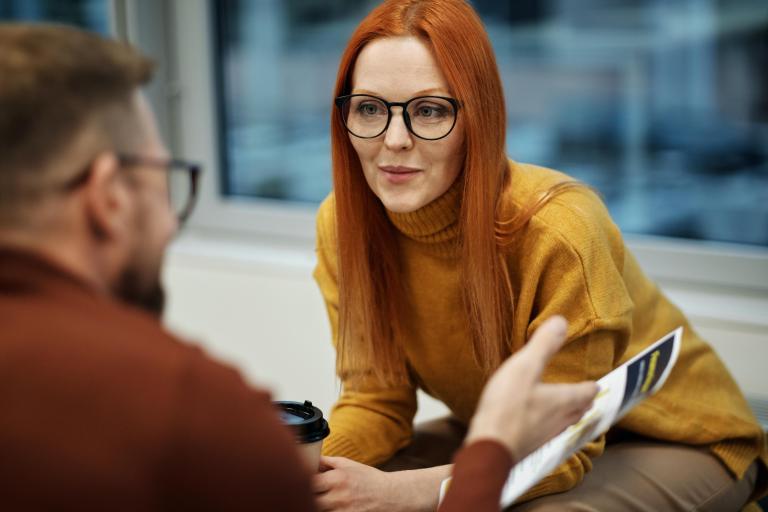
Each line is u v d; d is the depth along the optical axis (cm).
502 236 126
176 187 264
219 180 262
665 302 150
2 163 69
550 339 89
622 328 128
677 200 218
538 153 229
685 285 215
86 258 73
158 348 69
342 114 125
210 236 265
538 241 124
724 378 151
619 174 222
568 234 123
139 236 76
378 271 139
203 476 67
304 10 244
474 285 125
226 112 260
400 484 124
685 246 215
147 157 76
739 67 206
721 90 208
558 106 224
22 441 64
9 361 66
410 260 136
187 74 258
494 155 122
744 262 208
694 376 147
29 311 68
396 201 123
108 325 69
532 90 226
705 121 211
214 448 67
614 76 217
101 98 72
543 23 221
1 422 65
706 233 216
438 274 133
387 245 137
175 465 66
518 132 229
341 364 146
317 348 234
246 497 68
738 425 144
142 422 66
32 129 69
